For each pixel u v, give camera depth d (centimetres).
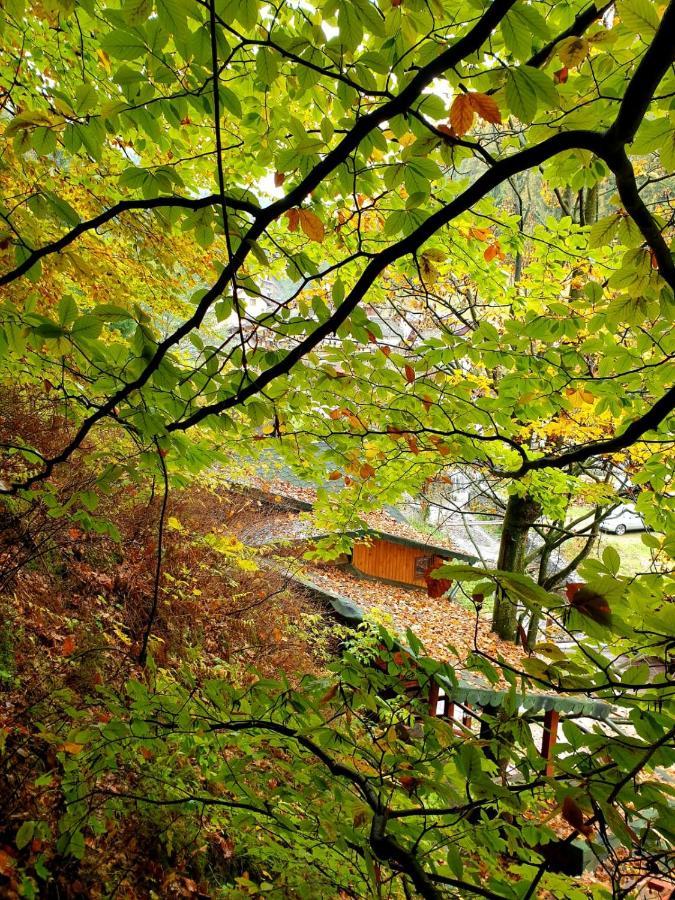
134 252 369
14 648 332
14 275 127
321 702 146
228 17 110
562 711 530
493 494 948
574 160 187
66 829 166
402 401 264
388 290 369
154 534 582
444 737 122
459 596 1086
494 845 122
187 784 230
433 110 122
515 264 492
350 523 377
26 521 407
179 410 175
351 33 112
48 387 173
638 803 96
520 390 256
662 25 83
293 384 232
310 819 165
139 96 128
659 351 229
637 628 116
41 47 251
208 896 295
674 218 168
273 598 739
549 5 200
